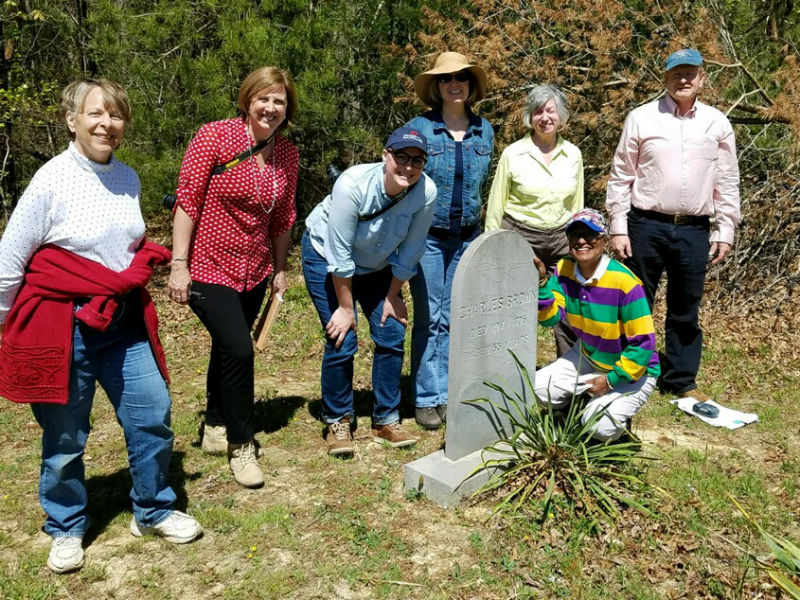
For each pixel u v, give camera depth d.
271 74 3.77
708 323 7.21
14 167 12.26
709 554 3.44
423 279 4.62
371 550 3.49
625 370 4.04
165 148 9.26
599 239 3.93
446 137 4.51
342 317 4.17
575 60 9.25
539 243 4.93
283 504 3.88
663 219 5.14
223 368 3.93
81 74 11.66
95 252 3.01
